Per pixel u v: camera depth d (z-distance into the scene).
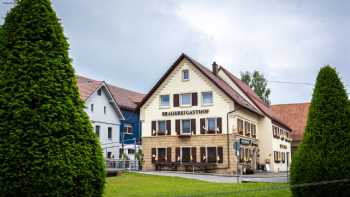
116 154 57.06
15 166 8.91
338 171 13.60
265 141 56.75
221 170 45.34
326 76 14.83
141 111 49.75
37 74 9.59
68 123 9.58
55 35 10.17
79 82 57.06
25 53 9.67
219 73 57.28
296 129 75.81
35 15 10.05
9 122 9.14
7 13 10.17
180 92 48.28
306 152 14.16
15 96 9.30
